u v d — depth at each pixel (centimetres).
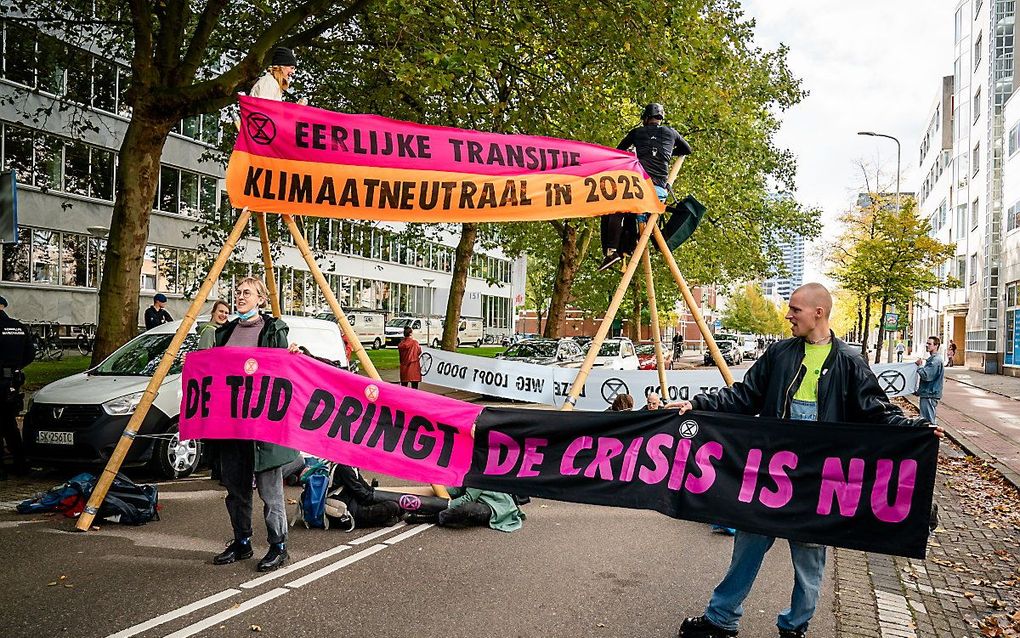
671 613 499
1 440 886
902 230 3023
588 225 2741
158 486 880
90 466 966
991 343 4022
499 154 724
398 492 741
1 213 820
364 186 706
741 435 455
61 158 2948
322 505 699
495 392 1102
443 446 560
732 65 1770
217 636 442
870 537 421
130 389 902
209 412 593
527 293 7481
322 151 705
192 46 1322
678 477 475
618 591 540
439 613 488
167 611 478
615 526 738
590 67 1616
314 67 1727
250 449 589
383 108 1655
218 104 1294
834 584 588
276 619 470
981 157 4294
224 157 1920
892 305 3195
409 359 1839
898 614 522
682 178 2481
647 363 2644
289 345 609
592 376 1045
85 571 557
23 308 2841
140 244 1260
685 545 670
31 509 725
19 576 543
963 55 4912
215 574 556
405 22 1241
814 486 434
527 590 538
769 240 3253
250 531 595
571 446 518
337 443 578
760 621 493
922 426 412
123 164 1247
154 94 1243
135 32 1269
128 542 637
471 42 1266
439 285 6369
